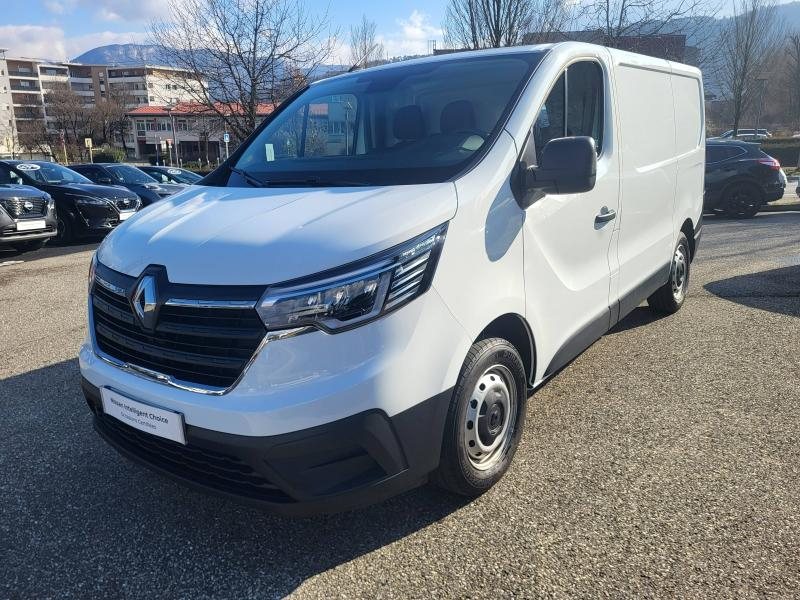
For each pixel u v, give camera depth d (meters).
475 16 14.04
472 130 2.86
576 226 3.27
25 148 83.19
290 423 2.09
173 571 2.42
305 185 2.85
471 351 2.58
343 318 2.12
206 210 2.70
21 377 4.52
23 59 122.38
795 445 3.18
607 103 3.63
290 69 16.05
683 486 2.84
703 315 5.51
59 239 11.41
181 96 19.11
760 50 25.48
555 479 2.93
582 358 4.54
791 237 9.83
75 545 2.59
